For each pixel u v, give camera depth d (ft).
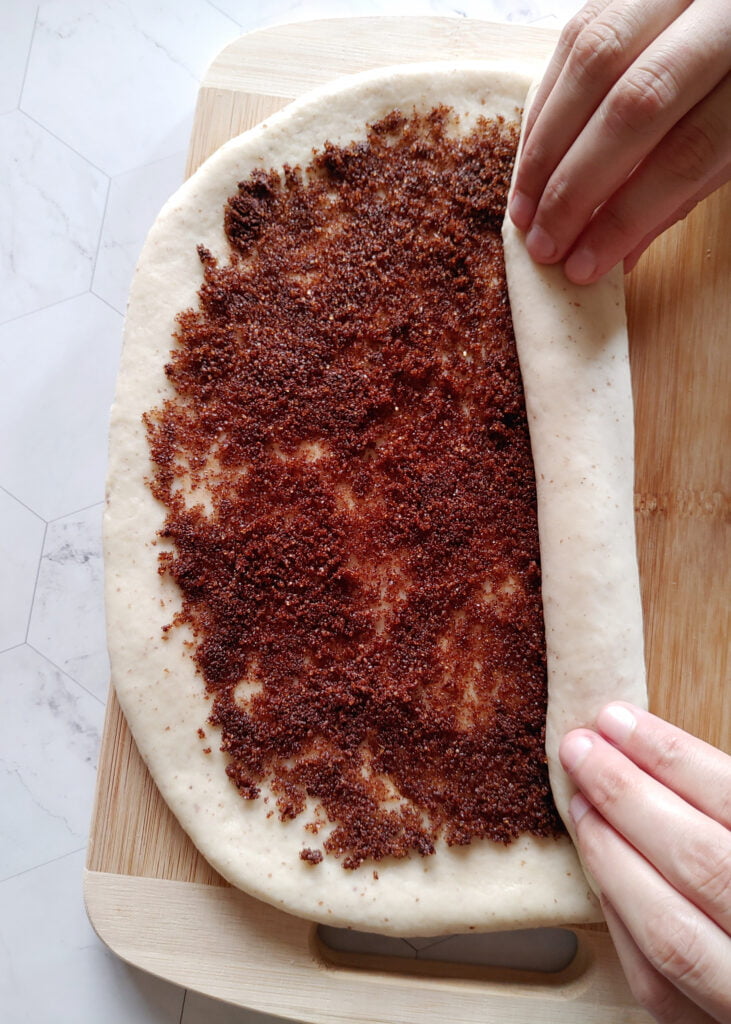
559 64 0.77
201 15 1.10
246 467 0.87
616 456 0.81
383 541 0.86
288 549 0.86
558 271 0.82
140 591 0.85
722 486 0.88
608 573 0.79
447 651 0.85
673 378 0.89
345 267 0.89
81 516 1.07
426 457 0.87
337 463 0.87
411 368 0.87
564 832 0.82
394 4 1.09
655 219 0.75
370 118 0.90
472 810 0.82
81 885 1.01
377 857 0.82
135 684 0.84
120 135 1.10
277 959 0.83
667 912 0.66
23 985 0.98
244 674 0.85
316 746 0.84
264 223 0.89
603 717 0.76
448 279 0.89
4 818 1.02
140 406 0.87
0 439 1.07
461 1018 0.82
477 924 0.80
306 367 0.88
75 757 1.03
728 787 0.71
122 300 1.09
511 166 0.88
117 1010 0.97
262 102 0.94
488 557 0.85
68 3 1.10
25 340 1.08
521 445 0.86
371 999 0.83
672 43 0.66
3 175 1.10
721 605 0.87
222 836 0.82
